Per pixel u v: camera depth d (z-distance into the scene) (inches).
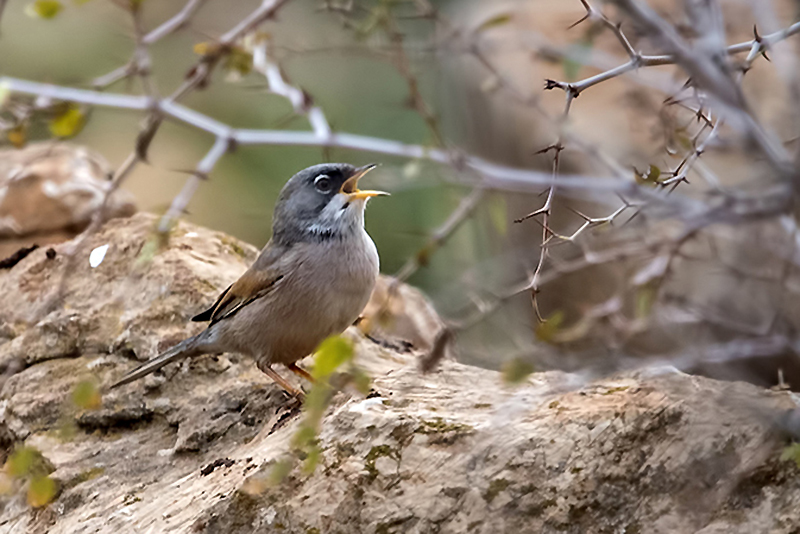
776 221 374.0
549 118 405.7
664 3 485.1
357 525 311.0
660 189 325.1
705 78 290.8
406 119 672.4
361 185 476.4
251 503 315.3
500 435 315.9
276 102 788.6
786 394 313.9
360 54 394.6
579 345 401.1
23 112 358.9
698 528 295.4
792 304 427.8
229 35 396.2
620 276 562.9
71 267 444.1
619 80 646.5
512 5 689.0
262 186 799.7
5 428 430.9
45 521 389.4
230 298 416.5
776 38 304.8
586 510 304.5
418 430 321.4
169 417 422.0
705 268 511.5
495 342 445.7
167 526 327.9
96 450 412.2
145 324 448.5
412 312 504.7
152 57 674.2
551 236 345.4
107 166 609.0
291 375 444.8
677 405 309.7
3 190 540.4
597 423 312.3
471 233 544.1
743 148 310.3
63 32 807.7
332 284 403.9
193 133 830.5
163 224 303.3
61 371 442.0
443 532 307.7
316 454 285.4
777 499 291.1
